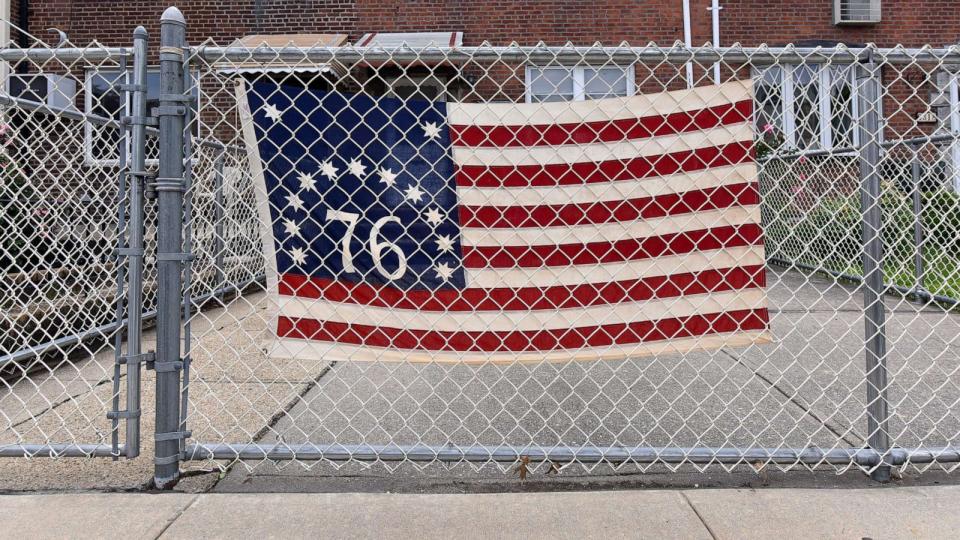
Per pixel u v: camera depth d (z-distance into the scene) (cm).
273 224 255
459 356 257
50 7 1012
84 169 551
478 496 249
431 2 1028
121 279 259
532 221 256
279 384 402
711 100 252
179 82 248
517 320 257
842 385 388
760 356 460
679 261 255
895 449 262
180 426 260
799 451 259
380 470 275
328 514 235
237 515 234
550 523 228
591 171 255
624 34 1021
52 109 414
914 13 1048
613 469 276
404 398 376
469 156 255
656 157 254
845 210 559
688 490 254
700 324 256
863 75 256
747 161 252
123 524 227
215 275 620
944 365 425
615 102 254
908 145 573
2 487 256
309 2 1030
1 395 377
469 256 256
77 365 449
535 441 309
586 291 257
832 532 220
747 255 254
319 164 254
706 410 352
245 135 253
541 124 254
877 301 260
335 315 256
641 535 220
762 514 233
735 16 1034
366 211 255
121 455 260
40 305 451
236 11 1030
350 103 253
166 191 248
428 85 959
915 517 230
